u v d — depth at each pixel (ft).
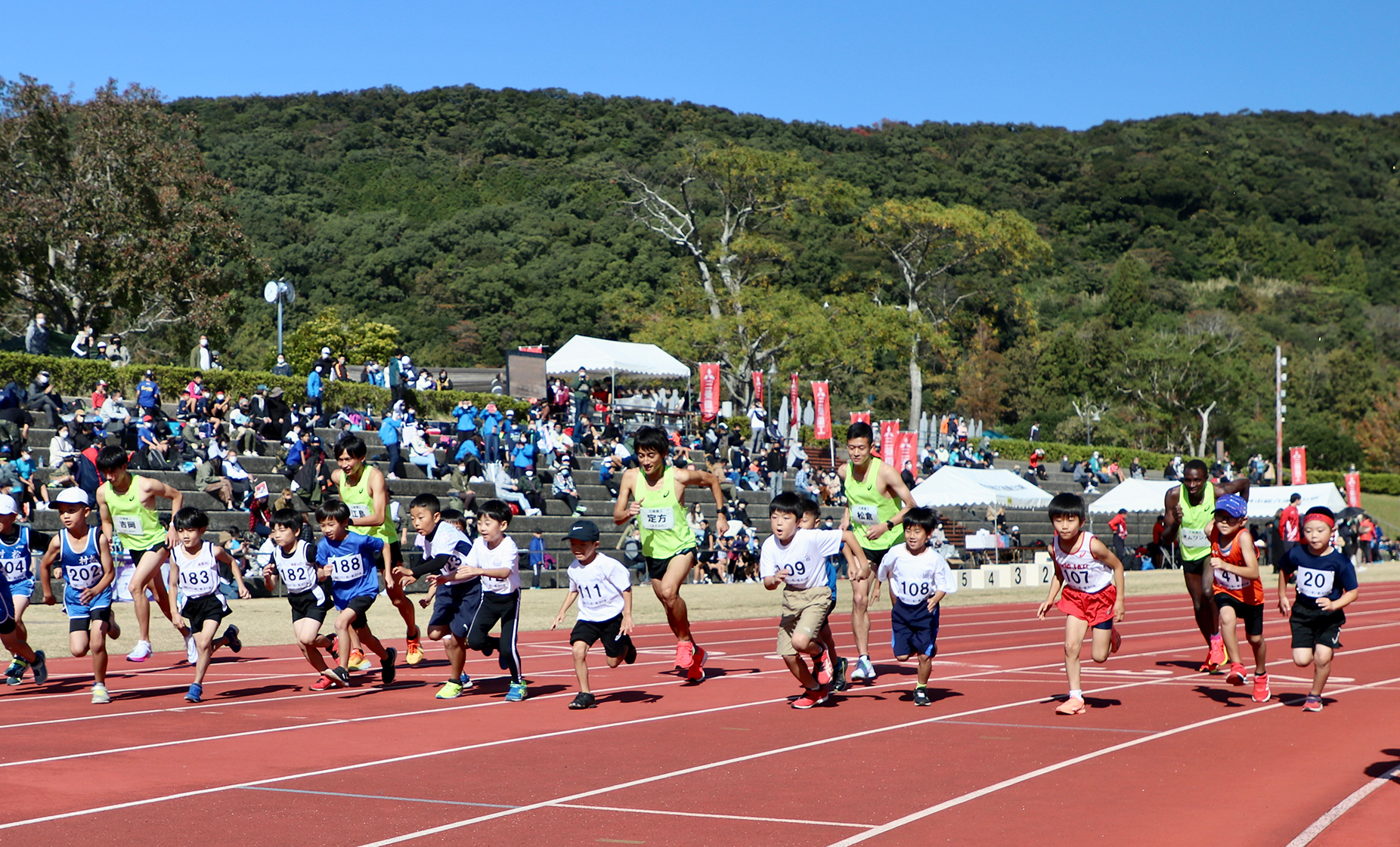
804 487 133.28
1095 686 38.14
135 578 38.29
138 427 82.94
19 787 22.74
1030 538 152.76
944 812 20.77
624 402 148.97
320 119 470.39
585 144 447.83
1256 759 25.73
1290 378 303.68
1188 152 519.19
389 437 95.40
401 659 46.01
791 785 23.03
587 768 24.68
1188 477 40.60
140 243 149.69
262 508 78.95
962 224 214.07
